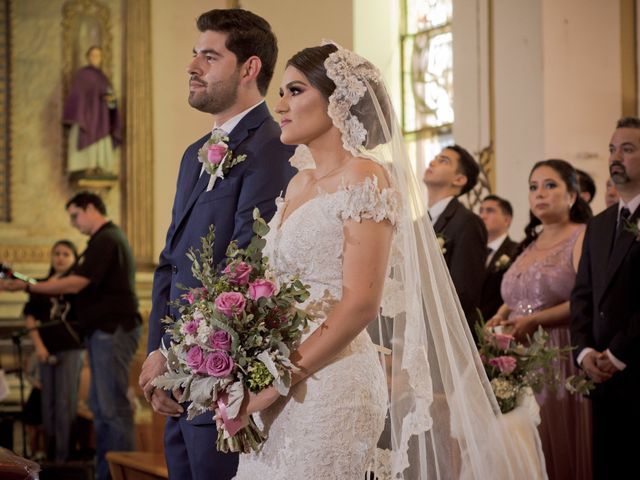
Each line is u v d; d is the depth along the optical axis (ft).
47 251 32.68
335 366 9.54
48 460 25.39
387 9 30.83
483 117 27.07
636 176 16.24
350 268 9.53
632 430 15.55
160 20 33.24
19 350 25.80
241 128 12.32
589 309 16.57
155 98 33.24
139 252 32.83
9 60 33.09
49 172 33.06
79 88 33.09
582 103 24.76
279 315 9.46
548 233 18.48
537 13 25.67
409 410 10.23
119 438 23.38
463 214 19.04
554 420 17.19
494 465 10.68
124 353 23.71
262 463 9.70
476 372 10.86
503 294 18.66
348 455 9.43
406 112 30.89
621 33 24.31
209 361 9.32
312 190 10.07
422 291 10.59
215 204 12.01
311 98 10.04
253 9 29.68
